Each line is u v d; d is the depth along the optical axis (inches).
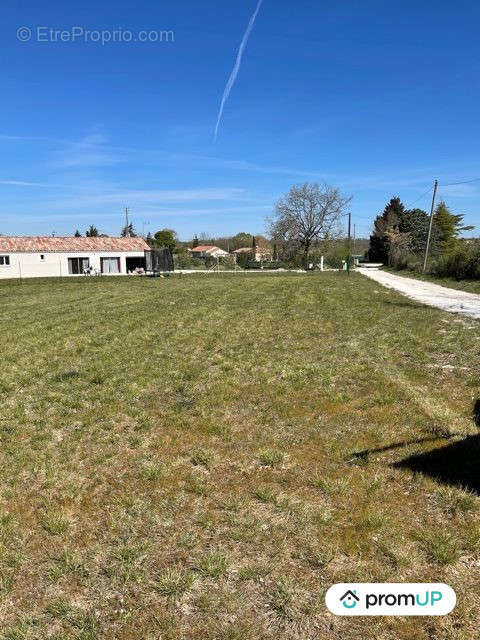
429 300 687.1
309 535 130.0
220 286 974.4
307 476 161.3
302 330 438.3
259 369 301.7
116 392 264.5
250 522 136.8
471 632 97.7
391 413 214.2
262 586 112.3
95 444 196.7
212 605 107.1
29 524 141.3
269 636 98.6
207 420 216.8
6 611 108.5
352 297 718.5
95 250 1990.7
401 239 2513.5
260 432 200.7
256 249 3334.2
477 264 1074.7
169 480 163.6
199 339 407.8
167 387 270.7
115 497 153.9
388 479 156.1
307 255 2438.5
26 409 241.8
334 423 206.4
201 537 131.6
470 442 180.1
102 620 104.5
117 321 520.7
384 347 355.3
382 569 116.3
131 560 123.1
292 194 2396.7
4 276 1850.4
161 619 103.7
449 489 147.6
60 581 117.2
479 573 114.3
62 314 593.9
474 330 423.8
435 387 254.5
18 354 368.8
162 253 1663.4
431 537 126.0
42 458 184.4
